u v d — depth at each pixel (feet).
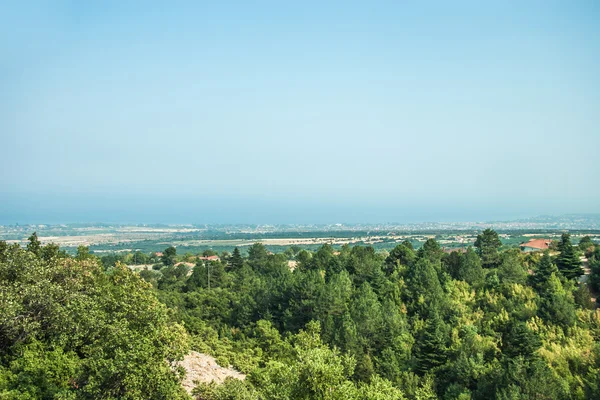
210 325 322.14
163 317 124.36
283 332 288.51
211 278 417.69
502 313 237.66
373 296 283.79
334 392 108.37
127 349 107.86
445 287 280.92
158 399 109.50
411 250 351.05
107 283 180.86
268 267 458.50
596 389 161.99
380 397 117.50
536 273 265.34
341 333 242.99
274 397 114.83
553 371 179.93
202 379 187.62
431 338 217.15
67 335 134.51
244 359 239.50
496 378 183.11
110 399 103.65
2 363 128.67
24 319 130.93
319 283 301.84
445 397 188.75
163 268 570.87
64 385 123.24
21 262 154.30
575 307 228.22
